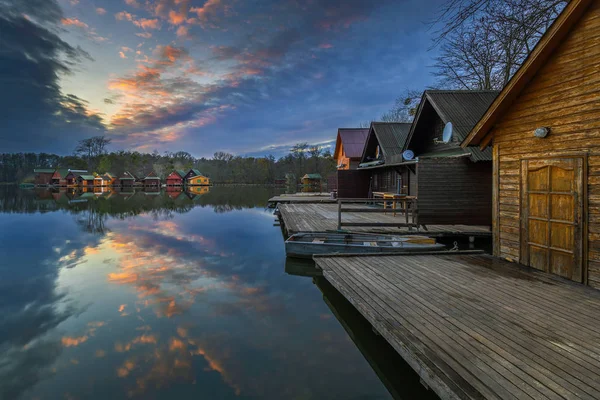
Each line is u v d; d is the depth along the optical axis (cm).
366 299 465
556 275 571
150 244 1316
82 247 1260
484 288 509
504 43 830
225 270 927
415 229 1065
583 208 519
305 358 464
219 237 1473
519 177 646
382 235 959
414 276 576
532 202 619
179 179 8844
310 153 7588
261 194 4859
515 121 653
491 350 325
